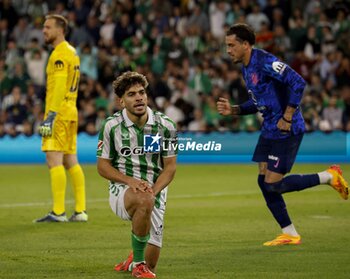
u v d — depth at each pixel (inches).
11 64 1496.1
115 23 1574.8
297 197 887.1
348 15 1534.2
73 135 716.0
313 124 1360.7
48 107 706.8
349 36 1492.4
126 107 474.0
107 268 502.9
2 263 519.8
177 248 573.0
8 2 1617.9
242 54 579.2
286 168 577.9
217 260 527.8
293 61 1453.0
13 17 1616.6
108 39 1577.3
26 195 925.8
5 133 1429.6
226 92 1414.9
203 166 1301.7
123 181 467.5
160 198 477.1
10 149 1413.6
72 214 767.1
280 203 589.3
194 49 1507.1
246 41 577.6
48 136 704.4
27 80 1483.8
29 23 1614.2
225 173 1181.1
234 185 1021.2
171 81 1455.5
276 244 583.5
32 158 1407.5
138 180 470.6
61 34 712.4
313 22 1544.0
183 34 1574.8
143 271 470.6
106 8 1643.7
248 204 832.3
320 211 770.2
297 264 511.8
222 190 967.0
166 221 709.3
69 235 633.6
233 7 1566.2
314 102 1379.2
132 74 472.4
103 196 911.7
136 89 469.4
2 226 683.4
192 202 853.2
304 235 625.9
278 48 1444.4
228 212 770.2
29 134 1421.0
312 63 1454.2
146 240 467.2
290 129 574.6
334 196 893.8
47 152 710.5
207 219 722.2
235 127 1385.3
